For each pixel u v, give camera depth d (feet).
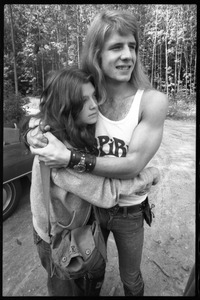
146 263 6.57
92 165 2.94
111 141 3.33
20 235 7.93
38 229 3.50
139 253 4.17
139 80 3.36
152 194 10.12
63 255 3.12
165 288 5.85
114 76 3.11
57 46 26.84
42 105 3.15
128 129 3.23
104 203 3.11
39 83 27.25
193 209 8.94
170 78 34.22
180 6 30.42
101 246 3.30
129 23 2.96
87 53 3.20
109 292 5.77
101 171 2.98
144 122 3.11
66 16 25.53
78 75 2.89
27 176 9.42
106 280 6.11
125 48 3.01
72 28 26.00
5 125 9.91
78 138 3.04
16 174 8.32
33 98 23.93
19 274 6.43
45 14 25.82
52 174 3.04
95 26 3.06
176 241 7.38
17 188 8.77
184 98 31.07
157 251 6.98
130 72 3.15
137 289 4.54
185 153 15.51
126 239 3.90
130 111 3.18
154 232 7.77
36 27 26.43
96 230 3.33
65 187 3.03
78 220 3.31
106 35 2.96
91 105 3.00
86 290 4.03
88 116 3.04
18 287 6.02
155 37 31.76
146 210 3.92
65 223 3.34
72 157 2.88
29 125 3.20
